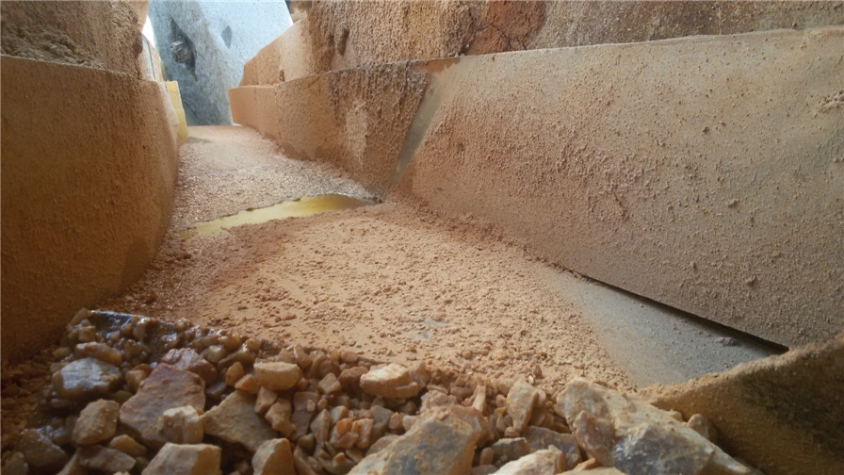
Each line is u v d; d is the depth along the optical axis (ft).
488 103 8.41
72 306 5.08
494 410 4.44
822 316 4.94
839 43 4.71
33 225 4.52
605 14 7.12
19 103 4.33
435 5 9.85
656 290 6.37
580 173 7.06
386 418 4.28
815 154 4.88
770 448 4.23
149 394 4.28
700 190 5.77
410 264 7.48
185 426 3.97
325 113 13.25
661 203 6.16
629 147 6.41
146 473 3.64
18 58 4.32
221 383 4.55
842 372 3.75
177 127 14.12
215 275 6.82
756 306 5.43
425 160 9.99
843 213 4.73
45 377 4.44
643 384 5.07
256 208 10.32
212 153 14.40
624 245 6.66
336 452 4.06
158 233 7.49
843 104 4.68
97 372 4.40
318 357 4.69
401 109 10.41
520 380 4.71
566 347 5.58
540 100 7.50
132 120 6.51
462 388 4.63
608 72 6.57
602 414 4.27
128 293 6.07
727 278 5.64
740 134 5.38
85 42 6.61
